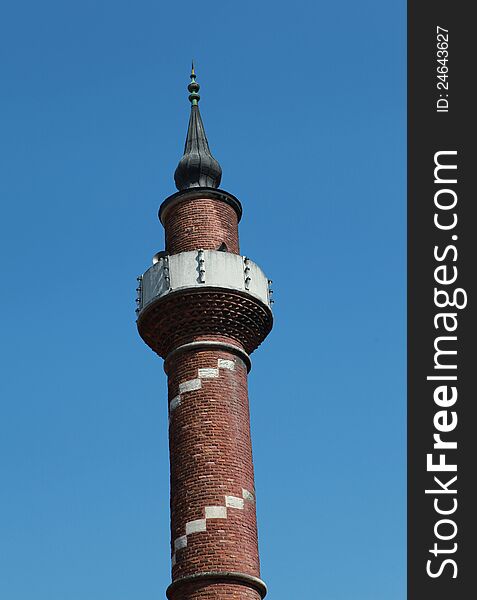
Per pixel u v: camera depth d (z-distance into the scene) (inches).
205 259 1624.0
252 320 1635.1
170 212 1722.4
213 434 1519.4
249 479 1519.4
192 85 1878.7
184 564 1438.2
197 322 1604.3
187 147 1791.3
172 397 1577.3
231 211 1727.4
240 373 1599.4
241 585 1423.5
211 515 1459.2
